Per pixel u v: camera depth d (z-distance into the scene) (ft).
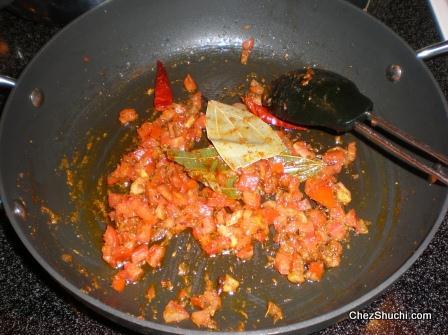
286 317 0.76
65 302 0.79
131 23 1.00
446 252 0.84
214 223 0.83
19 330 0.77
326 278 0.80
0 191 0.73
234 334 0.60
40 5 1.00
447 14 1.14
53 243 0.83
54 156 0.92
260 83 1.03
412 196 0.87
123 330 0.77
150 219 0.83
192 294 0.78
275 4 1.01
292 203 0.86
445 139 0.80
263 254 0.82
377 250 0.83
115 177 0.90
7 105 0.82
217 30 1.06
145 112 0.99
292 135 0.95
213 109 0.93
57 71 0.93
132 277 0.80
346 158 0.92
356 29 0.96
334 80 0.82
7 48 1.09
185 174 0.87
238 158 0.86
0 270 0.83
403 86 0.91
